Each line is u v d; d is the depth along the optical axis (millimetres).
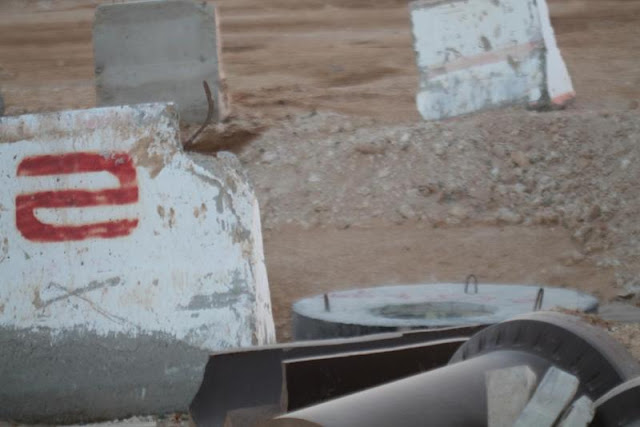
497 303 12844
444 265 18625
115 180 12031
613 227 19453
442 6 24859
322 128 23828
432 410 6500
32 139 12172
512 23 24734
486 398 6594
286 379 8656
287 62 38125
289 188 21516
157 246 11875
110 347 11594
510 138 22250
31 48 46281
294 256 19250
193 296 11672
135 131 12078
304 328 12461
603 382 6762
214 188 11914
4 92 34844
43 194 12070
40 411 11562
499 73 24766
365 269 18625
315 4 54562
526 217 20062
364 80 33969
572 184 20781
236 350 9688
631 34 40188
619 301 17031
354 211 20672
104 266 11875
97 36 25594
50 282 11883
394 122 24516
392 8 52406
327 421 6266
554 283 17797
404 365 8977
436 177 21219
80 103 32344
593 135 22172
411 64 36625
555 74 24953
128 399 11438
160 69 25406
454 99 24859
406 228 20031
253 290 11703
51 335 11703
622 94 28562
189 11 25188
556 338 7020
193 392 11336
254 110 27609
